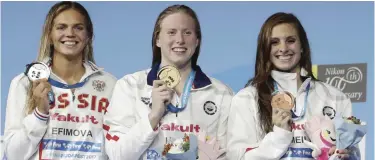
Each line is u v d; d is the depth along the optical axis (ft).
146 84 37.06
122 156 35.96
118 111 36.76
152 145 36.24
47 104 36.76
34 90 36.60
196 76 37.35
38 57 38.58
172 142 36.14
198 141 36.19
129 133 35.88
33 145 36.96
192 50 36.81
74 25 37.83
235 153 36.27
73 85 37.96
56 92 37.81
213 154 36.09
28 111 37.65
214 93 37.27
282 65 36.81
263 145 35.70
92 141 37.55
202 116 36.76
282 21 36.86
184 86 37.09
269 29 36.86
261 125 36.40
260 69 37.24
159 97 35.70
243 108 36.70
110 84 38.63
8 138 37.37
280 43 36.68
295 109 36.78
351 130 35.55
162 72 36.27
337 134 35.63
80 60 38.58
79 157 37.37
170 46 36.55
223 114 37.11
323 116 36.47
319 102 37.06
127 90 36.96
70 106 37.70
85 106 37.86
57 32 37.83
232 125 36.76
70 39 37.70
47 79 37.06
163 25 36.81
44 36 38.40
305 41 37.32
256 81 37.11
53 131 37.37
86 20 38.37
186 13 36.86
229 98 37.40
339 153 35.53
